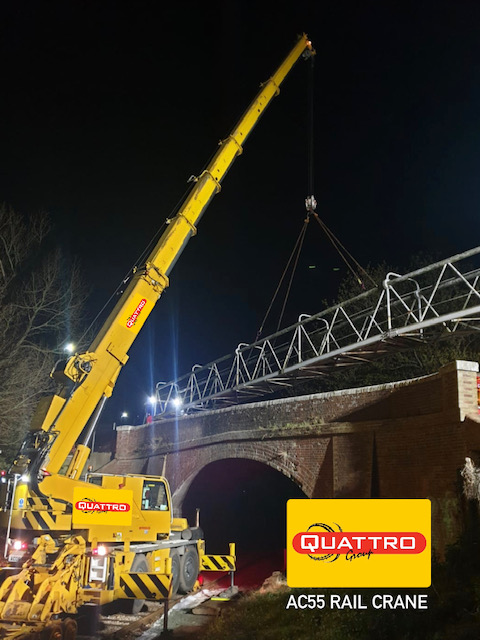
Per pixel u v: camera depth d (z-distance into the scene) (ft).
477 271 51.60
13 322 96.63
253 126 66.23
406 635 27.22
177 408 99.76
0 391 89.10
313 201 83.56
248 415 72.95
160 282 51.52
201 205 57.67
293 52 74.23
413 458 49.65
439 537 43.16
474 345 74.79
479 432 42.04
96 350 46.50
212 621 43.09
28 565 37.68
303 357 99.19
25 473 41.47
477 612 26.89
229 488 99.76
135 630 41.63
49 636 32.65
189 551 56.59
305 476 62.13
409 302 83.71
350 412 58.59
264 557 82.69
